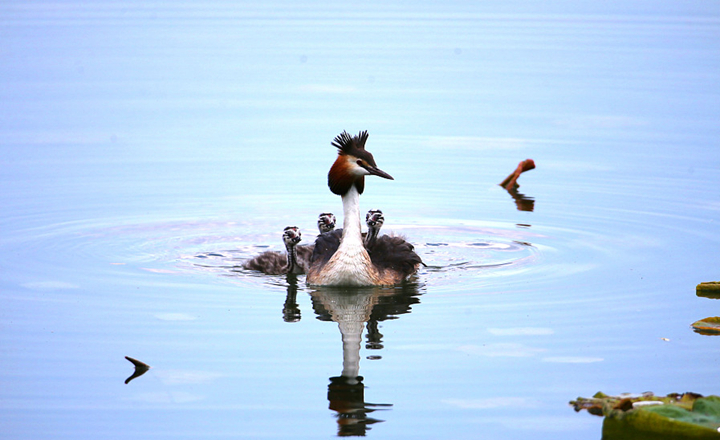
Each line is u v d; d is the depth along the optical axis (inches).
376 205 808.3
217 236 724.0
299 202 809.5
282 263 655.1
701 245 674.2
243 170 887.7
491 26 1536.7
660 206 772.6
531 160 857.5
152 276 621.9
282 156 931.3
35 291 582.9
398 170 898.1
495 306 557.6
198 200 805.2
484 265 650.8
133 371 466.0
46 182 833.5
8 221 730.8
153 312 549.0
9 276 611.2
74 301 565.9
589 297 570.6
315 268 629.9
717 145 935.7
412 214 778.8
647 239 694.5
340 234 658.2
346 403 428.8
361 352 486.9
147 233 721.6
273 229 749.9
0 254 657.0
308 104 1106.1
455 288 598.5
